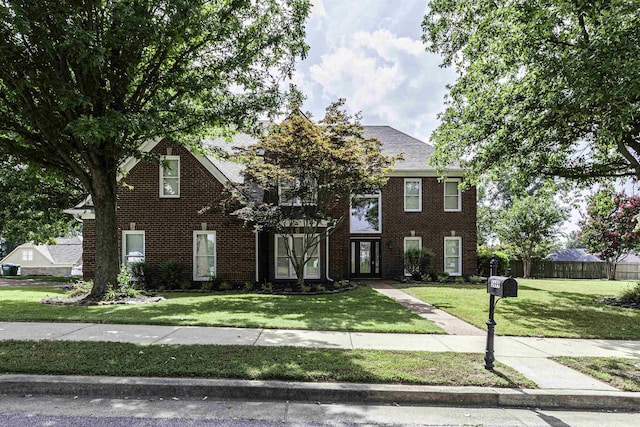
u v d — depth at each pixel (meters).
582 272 27.88
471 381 4.59
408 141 21.36
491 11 10.83
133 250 15.02
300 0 10.80
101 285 10.70
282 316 8.54
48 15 7.64
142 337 6.45
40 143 10.14
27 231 22.02
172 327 7.26
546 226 25.92
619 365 5.38
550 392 4.36
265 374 4.62
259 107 11.12
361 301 11.26
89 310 8.95
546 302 11.55
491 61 11.55
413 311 9.65
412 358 5.40
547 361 5.54
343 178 12.75
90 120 7.84
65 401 4.23
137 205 14.97
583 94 6.66
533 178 12.20
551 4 8.10
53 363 4.90
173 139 11.74
